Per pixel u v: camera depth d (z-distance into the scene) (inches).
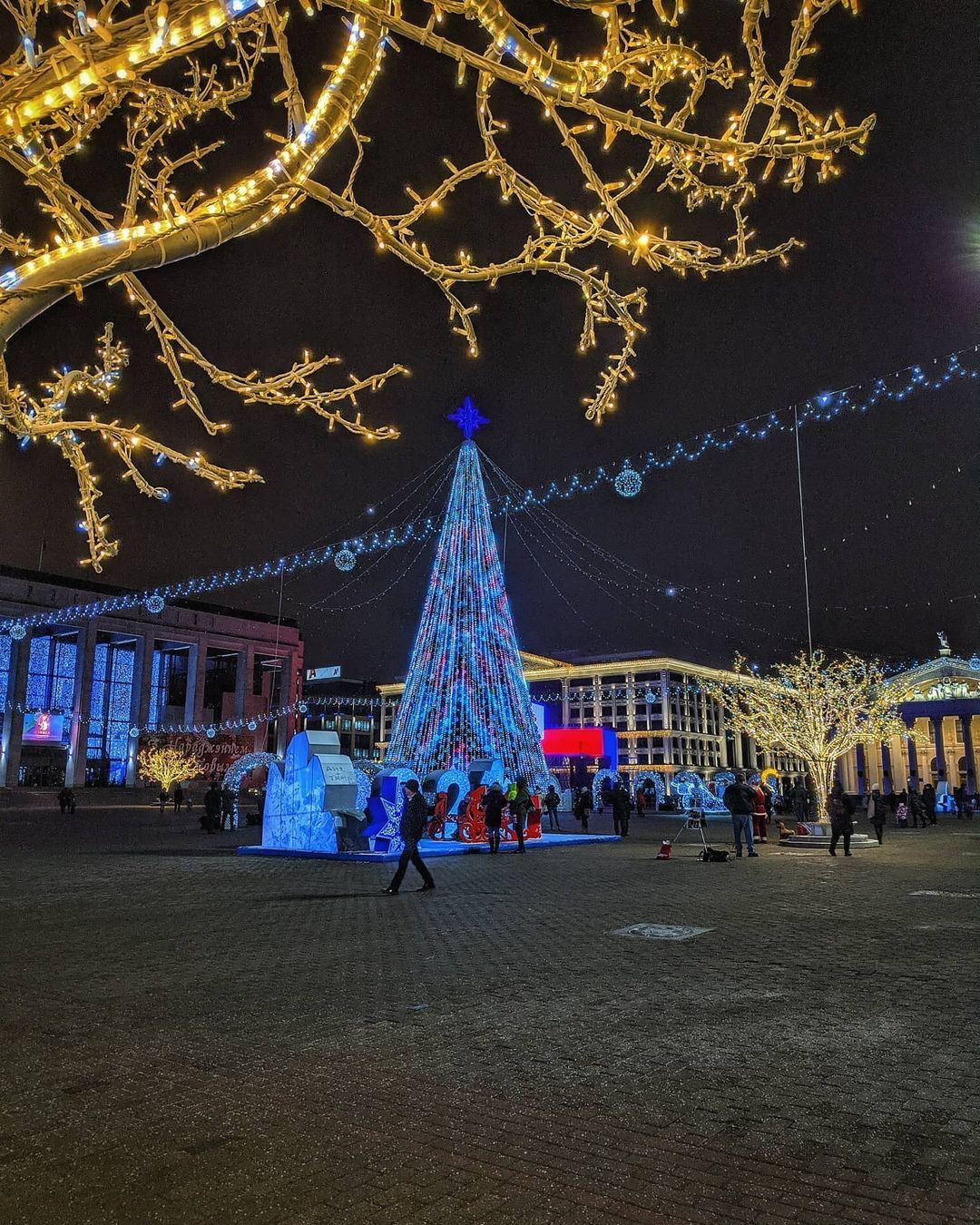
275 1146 142.2
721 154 166.7
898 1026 214.4
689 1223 117.3
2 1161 136.3
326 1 129.6
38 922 386.0
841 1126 151.2
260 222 147.8
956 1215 119.9
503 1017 223.3
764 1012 228.2
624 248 183.3
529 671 4448.8
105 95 166.6
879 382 594.9
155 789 2694.4
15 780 2564.0
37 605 2677.2
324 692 4881.9
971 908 426.3
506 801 837.2
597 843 954.1
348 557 893.2
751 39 161.0
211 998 244.4
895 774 3380.9
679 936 347.3
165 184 183.0
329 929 365.7
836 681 944.9
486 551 959.6
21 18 132.3
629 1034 208.2
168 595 1926.7
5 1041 203.2
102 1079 175.9
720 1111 158.4
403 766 857.5
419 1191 126.3
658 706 4072.3
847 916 402.3
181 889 510.0
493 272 189.2
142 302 187.2
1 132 120.4
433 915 408.2
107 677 2979.8
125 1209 120.8
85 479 191.3
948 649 3282.5
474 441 1000.2
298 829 772.0
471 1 124.0
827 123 174.9
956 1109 159.2
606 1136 146.6
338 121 137.7
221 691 3336.6
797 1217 119.1
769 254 194.1
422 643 948.0
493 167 179.3
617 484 565.9
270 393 191.9
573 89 142.7
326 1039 204.1
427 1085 171.9
